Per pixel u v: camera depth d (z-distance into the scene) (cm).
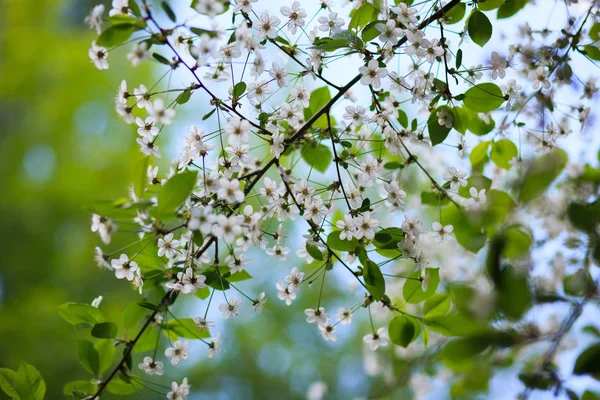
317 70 124
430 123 124
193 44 119
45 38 302
